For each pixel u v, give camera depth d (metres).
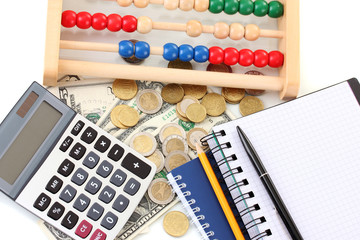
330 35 0.91
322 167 0.78
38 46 0.85
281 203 0.74
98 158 0.77
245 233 0.77
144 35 0.87
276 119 0.80
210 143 0.79
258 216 0.75
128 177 0.77
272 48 0.89
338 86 0.82
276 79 0.83
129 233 0.77
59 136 0.77
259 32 0.84
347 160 0.79
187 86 0.85
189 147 0.83
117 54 0.85
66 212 0.74
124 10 0.88
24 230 0.76
